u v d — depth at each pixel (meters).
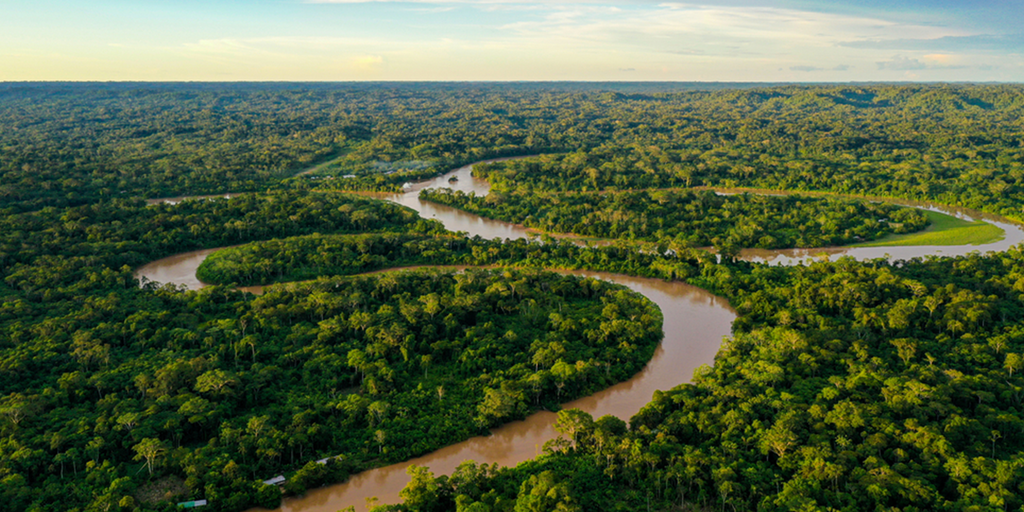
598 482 134.75
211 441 146.12
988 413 145.38
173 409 156.25
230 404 160.25
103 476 134.12
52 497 128.62
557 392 170.62
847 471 128.38
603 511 126.06
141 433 144.75
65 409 156.88
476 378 176.12
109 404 158.12
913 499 118.81
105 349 180.25
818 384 164.62
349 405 157.75
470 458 149.25
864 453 133.62
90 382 166.12
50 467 135.50
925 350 179.25
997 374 162.12
